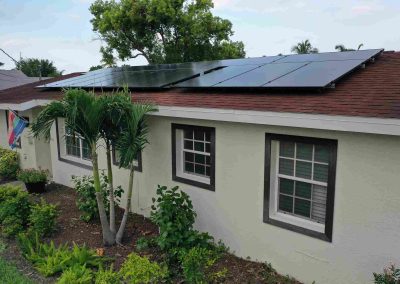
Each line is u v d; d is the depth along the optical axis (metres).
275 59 8.62
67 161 11.68
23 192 8.61
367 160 4.94
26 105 11.09
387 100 4.90
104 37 29.28
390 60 7.15
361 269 5.18
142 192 8.94
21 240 7.18
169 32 28.30
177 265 6.37
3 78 27.56
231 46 29.00
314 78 6.14
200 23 27.25
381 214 4.89
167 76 9.50
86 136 6.73
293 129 5.70
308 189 6.00
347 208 5.23
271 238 6.27
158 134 8.18
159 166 8.32
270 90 6.54
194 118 6.75
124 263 6.10
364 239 5.10
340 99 5.31
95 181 7.07
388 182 4.78
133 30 27.67
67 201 10.36
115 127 6.96
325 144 5.34
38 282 5.92
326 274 5.59
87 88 10.52
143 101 7.61
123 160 6.70
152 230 8.14
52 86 12.02
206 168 7.64
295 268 5.99
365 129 4.59
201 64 10.59
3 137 14.77
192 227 7.27
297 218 6.07
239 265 6.54
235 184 6.73
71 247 7.34
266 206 6.27
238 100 6.43
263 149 6.17
